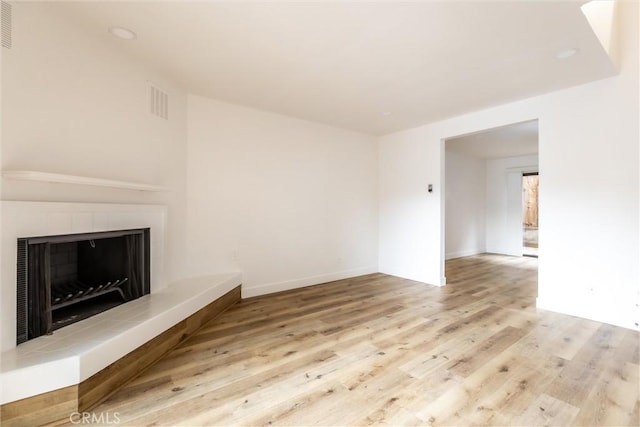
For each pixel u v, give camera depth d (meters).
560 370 2.08
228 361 2.21
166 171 3.00
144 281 2.66
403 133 4.93
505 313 3.24
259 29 2.13
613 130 2.89
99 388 1.71
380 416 1.62
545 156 3.32
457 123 4.16
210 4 1.86
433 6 1.87
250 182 3.82
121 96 2.47
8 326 1.63
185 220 3.30
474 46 2.35
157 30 2.14
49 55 1.91
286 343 2.51
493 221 8.01
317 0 1.82
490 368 2.11
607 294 2.94
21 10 1.75
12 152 1.72
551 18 2.00
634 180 2.78
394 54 2.48
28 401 1.47
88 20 2.03
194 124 3.38
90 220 2.14
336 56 2.52
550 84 3.06
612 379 1.97
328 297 3.83
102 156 2.30
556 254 3.27
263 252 3.96
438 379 1.97
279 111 3.96
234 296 3.53
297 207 4.29
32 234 1.76
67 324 1.98
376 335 2.68
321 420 1.58
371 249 5.26
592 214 3.02
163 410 1.66
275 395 1.80
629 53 2.80
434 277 4.50
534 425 1.54
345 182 4.86
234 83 3.08
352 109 3.85
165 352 2.30
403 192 4.94
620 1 2.85
